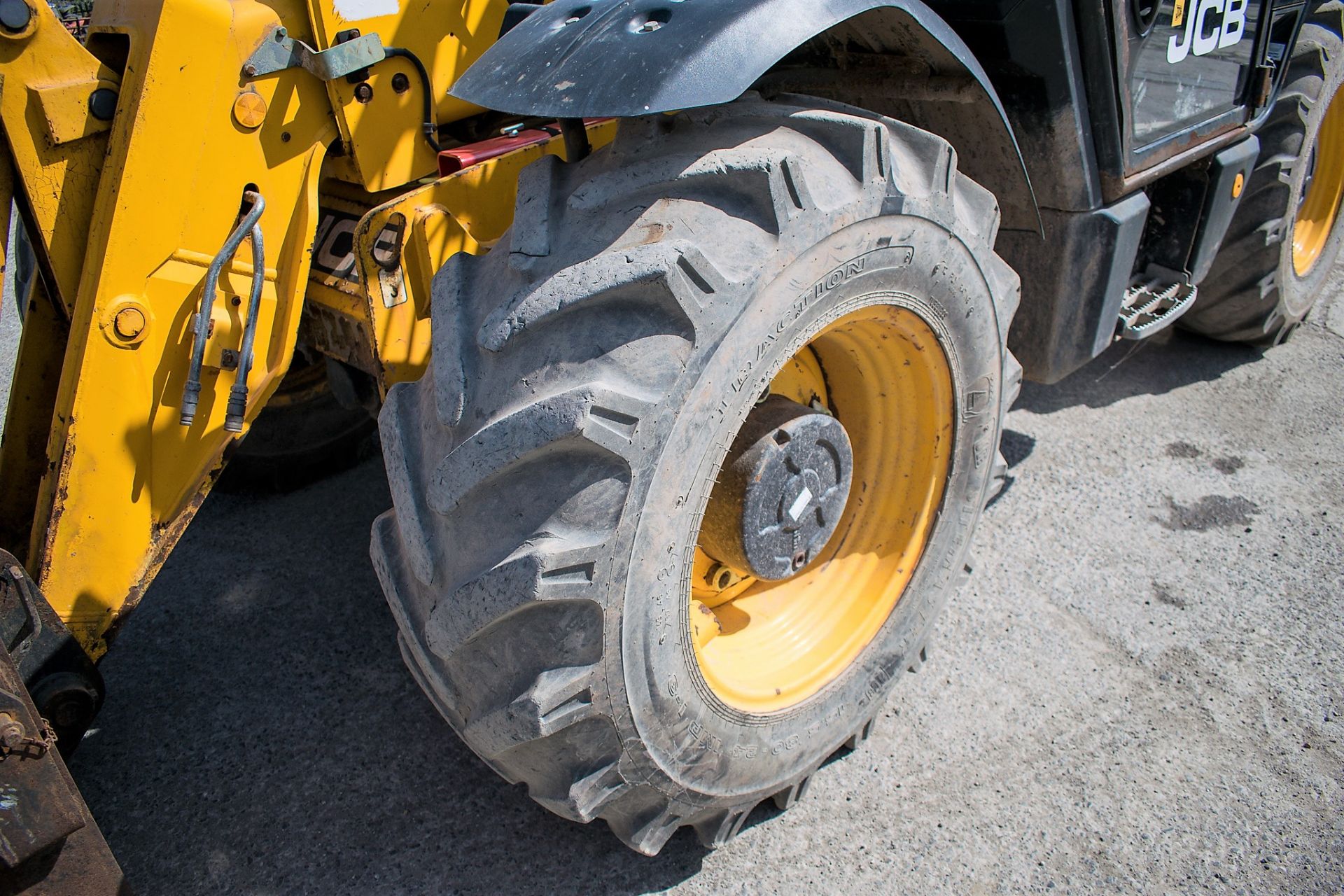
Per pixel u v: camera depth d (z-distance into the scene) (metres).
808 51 1.84
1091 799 1.99
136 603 1.74
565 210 1.45
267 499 3.00
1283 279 3.38
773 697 1.78
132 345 1.61
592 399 1.25
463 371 1.41
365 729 2.18
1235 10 2.37
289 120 1.79
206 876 1.85
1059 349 2.37
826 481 1.81
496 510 1.35
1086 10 1.89
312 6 1.78
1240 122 2.58
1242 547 2.70
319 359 2.83
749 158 1.37
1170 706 2.21
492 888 1.82
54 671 1.59
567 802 1.50
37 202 1.55
